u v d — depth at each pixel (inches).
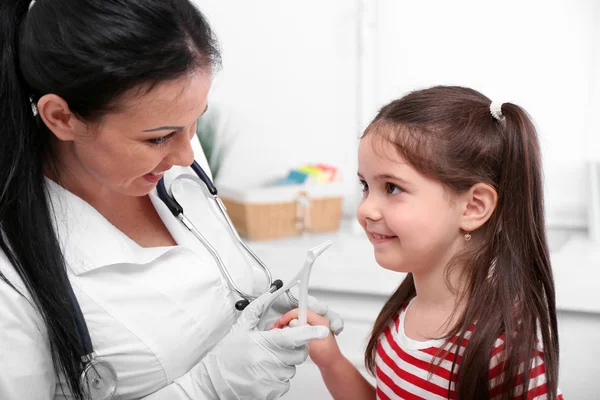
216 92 88.4
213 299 37.3
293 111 85.8
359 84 81.9
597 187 71.8
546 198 77.7
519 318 33.3
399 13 79.7
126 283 34.1
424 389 34.6
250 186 88.8
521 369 32.3
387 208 34.0
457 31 77.9
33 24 29.3
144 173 31.6
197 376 33.8
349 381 41.8
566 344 64.0
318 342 41.4
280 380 33.9
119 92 28.1
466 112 34.5
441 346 34.0
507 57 76.5
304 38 83.6
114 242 34.4
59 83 28.6
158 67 28.1
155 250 36.3
